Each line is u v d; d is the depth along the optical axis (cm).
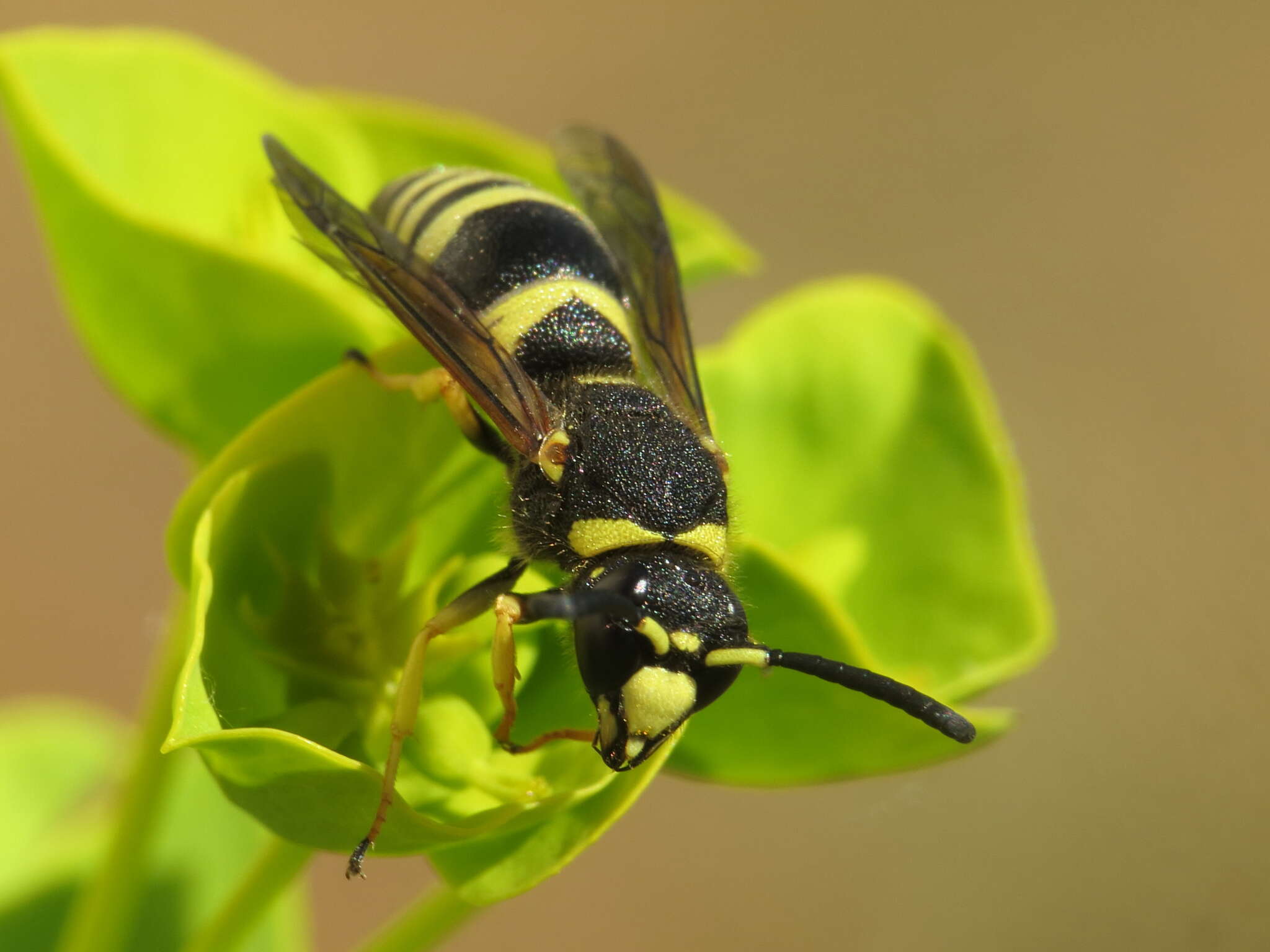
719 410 8
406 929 7
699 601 7
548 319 7
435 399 7
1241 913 10
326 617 7
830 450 8
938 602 8
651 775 7
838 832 13
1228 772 10
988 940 11
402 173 8
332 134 8
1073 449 14
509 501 7
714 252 8
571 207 7
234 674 7
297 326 7
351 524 7
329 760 6
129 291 7
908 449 8
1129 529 12
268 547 7
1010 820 11
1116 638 11
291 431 7
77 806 9
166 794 7
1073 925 10
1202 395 15
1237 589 11
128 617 14
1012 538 8
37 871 8
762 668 7
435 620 7
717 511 7
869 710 7
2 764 9
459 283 7
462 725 7
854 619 8
